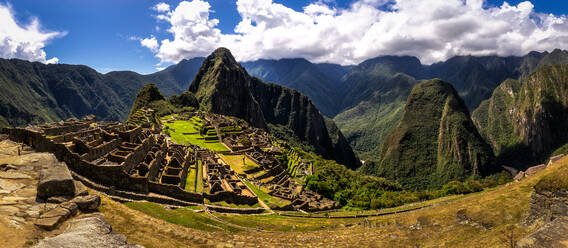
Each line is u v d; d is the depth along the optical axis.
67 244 10.95
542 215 22.50
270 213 50.22
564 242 11.87
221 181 54.75
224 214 39.91
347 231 33.31
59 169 16.44
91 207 15.55
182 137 119.19
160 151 49.22
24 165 17.34
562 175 22.64
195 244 17.69
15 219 12.35
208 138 121.69
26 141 28.72
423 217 34.00
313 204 69.44
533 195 23.55
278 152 112.00
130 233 15.99
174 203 36.62
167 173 43.84
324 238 28.59
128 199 31.67
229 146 109.25
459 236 26.16
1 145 27.08
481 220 28.33
